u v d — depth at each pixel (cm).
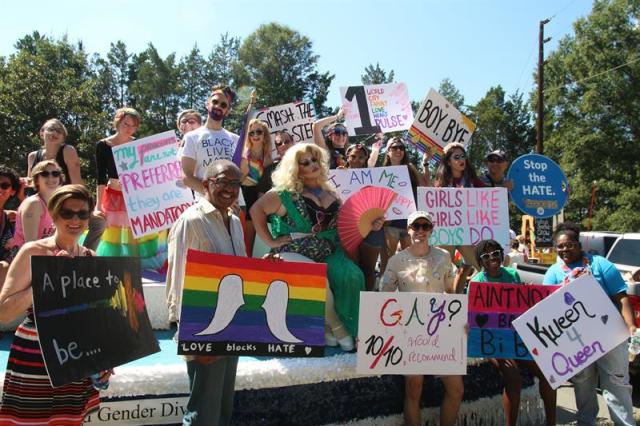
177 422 380
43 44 4584
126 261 321
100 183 570
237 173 347
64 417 285
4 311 269
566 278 449
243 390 396
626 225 3381
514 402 446
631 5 3772
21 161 2669
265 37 5806
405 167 585
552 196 655
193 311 325
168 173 549
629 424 429
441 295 407
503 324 443
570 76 4066
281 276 345
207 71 6256
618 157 3753
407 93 757
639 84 3725
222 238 350
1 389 332
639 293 563
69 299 277
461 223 557
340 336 445
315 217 433
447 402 438
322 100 5906
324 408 420
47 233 442
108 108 6469
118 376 368
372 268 483
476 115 6706
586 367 453
